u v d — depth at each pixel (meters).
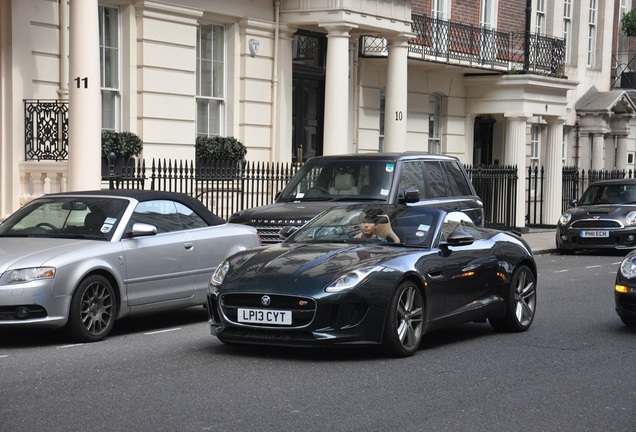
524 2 36.00
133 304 11.97
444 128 32.88
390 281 10.33
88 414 8.12
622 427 8.01
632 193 25.75
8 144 19.09
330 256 10.66
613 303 15.59
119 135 21.44
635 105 41.69
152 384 9.25
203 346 11.30
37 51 19.58
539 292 17.03
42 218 12.38
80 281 11.29
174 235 12.61
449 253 11.41
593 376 9.92
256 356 10.66
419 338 10.80
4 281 10.80
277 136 25.66
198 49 23.94
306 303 10.04
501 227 29.98
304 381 9.42
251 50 24.75
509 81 32.44
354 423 7.93
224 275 10.64
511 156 32.75
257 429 7.72
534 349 11.38
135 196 12.53
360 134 28.95
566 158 40.28
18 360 10.44
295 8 25.22
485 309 11.95
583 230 24.88
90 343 11.48
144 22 22.09
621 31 43.31
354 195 16.03
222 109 24.72
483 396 8.95
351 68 28.44
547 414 8.36
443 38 30.48
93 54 18.11
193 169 20.48
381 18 25.72
